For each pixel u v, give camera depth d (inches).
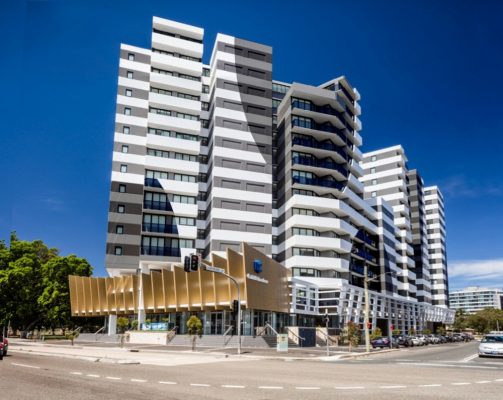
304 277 2364.7
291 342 1750.7
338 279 2370.8
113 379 545.0
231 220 2386.8
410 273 3905.0
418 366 837.8
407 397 405.4
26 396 391.2
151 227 2383.1
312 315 2304.4
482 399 395.9
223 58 2618.1
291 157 2615.7
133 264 2255.2
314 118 2741.1
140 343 1775.3
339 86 2866.6
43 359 926.4
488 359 1076.5
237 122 2546.8
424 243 4626.0
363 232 2942.9
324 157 2736.2
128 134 2405.3
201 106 2743.6
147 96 2496.3
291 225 2480.3
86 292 2416.3
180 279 1857.8
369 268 3085.6
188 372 666.8
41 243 3019.2
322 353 1334.9
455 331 5014.8
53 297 2381.9
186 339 1660.9
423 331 3513.8
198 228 2527.1
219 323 1761.8
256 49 2711.6
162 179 2434.8
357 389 463.2
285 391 443.5
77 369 688.4
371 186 4074.8
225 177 2436.0
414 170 4618.6
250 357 1116.5
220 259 1652.3
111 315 2295.8
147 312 2079.2
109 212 2273.6
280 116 2881.4
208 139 2642.7
